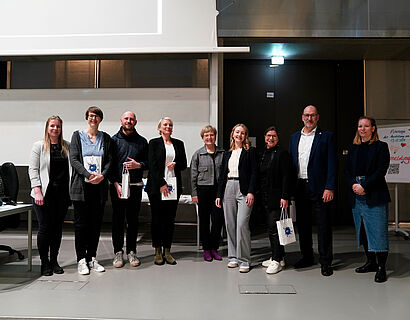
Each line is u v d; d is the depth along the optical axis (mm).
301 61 6152
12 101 4898
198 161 3807
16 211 3145
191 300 2672
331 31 4762
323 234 3322
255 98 6172
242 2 4781
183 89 4836
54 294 2779
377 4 4742
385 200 3141
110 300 2662
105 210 5965
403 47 5426
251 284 3027
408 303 2619
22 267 3508
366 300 2676
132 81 5793
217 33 4781
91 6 4750
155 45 4711
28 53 4730
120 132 3545
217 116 4746
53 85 5785
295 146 3484
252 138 6145
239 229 3398
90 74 5789
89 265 3455
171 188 3492
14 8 4797
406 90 6094
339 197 6066
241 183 3387
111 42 4719
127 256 3654
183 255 4027
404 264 3654
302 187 3436
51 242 3340
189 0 4734
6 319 2346
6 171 3582
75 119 4867
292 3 4773
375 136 3232
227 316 2393
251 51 5668
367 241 3328
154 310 2482
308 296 2758
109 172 3352
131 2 4746
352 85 6125
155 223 3627
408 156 5004
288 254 4125
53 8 4773
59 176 3264
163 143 3559
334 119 6152
